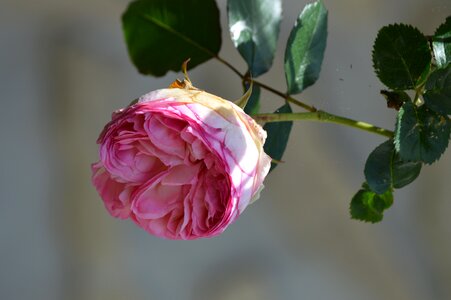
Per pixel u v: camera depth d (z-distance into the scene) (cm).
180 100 74
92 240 113
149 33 87
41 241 113
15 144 112
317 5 83
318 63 84
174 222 77
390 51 78
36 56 112
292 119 79
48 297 113
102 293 113
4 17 111
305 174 113
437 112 77
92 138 113
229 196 74
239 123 74
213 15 87
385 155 79
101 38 113
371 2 110
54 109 112
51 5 111
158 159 76
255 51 85
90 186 113
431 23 108
